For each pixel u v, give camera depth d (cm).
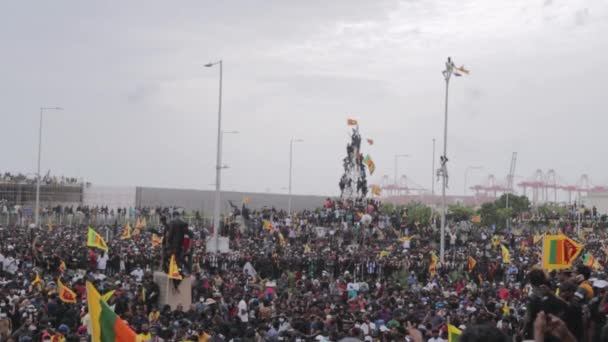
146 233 6412
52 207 8594
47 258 3928
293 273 4375
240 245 5856
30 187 9475
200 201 10606
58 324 2217
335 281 4156
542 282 1030
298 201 12069
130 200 10019
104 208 8012
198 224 7769
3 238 5256
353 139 9000
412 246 6731
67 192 9769
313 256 5016
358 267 4872
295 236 6812
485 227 9338
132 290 2838
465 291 3231
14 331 2034
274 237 6550
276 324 2200
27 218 7656
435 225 8506
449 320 2094
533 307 942
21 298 2225
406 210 9675
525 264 4697
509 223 9475
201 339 1902
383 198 19462
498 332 486
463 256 5719
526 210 12038
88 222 7681
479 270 4734
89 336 1853
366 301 2848
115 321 1083
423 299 2880
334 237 7119
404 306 2628
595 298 990
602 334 641
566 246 1769
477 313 2062
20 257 4112
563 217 10081
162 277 2872
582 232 8731
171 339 1884
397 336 1881
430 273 4750
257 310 2447
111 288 2633
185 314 2420
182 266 2922
